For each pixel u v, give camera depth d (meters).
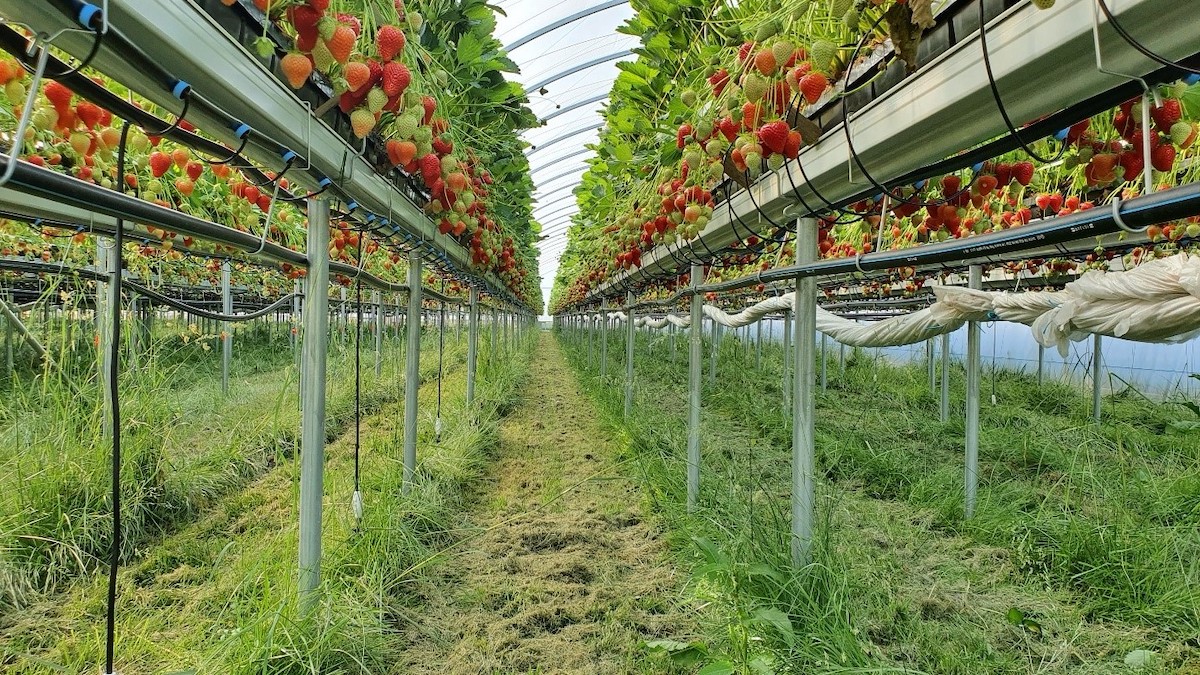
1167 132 1.26
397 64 1.56
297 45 1.31
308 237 2.26
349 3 1.63
